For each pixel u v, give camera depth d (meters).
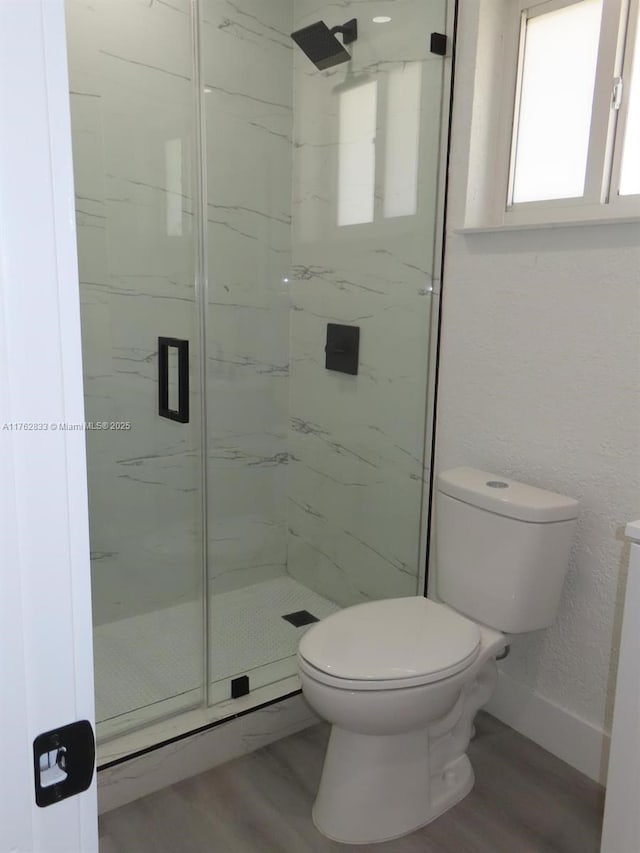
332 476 2.57
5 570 0.45
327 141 2.40
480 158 1.94
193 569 2.54
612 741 1.17
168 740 1.75
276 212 2.55
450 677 1.48
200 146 2.31
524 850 1.55
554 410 1.79
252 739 1.89
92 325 2.20
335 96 2.34
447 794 1.68
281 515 2.76
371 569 2.45
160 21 2.16
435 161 2.02
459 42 1.90
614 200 1.71
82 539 0.48
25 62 0.41
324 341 2.52
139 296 2.27
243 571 2.68
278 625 2.40
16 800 0.48
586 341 1.70
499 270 1.88
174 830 1.60
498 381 1.93
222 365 2.50
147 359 2.32
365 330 2.35
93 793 0.52
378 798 1.57
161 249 2.29
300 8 2.42
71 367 0.45
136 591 2.42
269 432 2.68
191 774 1.79
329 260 2.46
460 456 2.08
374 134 2.21
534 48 1.87
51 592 0.47
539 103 1.87
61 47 0.42
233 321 2.51
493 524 1.70
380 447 2.36
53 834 0.50
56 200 0.43
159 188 2.25
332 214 2.41
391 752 1.57
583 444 1.73
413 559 2.29
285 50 2.46
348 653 1.50
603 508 1.71
